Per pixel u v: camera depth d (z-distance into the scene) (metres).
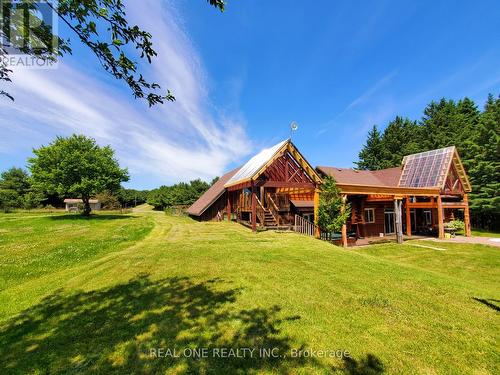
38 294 5.69
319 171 22.42
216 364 3.12
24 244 11.84
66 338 3.75
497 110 28.70
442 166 20.80
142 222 22.98
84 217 28.91
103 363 3.17
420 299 5.22
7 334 3.94
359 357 3.30
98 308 4.75
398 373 3.03
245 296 5.20
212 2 2.97
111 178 27.69
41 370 3.07
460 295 5.52
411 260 12.71
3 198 48.84
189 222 22.92
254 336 3.74
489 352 3.47
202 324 4.07
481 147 26.70
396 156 44.38
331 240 15.20
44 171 24.80
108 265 7.83
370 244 16.84
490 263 11.81
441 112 42.19
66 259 9.16
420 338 3.77
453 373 3.05
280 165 17.19
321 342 3.61
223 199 25.05
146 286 5.84
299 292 5.46
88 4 2.42
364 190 15.98
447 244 16.67
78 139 26.78
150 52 2.91
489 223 26.89
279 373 2.97
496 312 4.71
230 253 9.23
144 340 3.63
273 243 11.55
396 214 17.39
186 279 6.27
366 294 5.41
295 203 19.38
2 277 7.11
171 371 3.00
